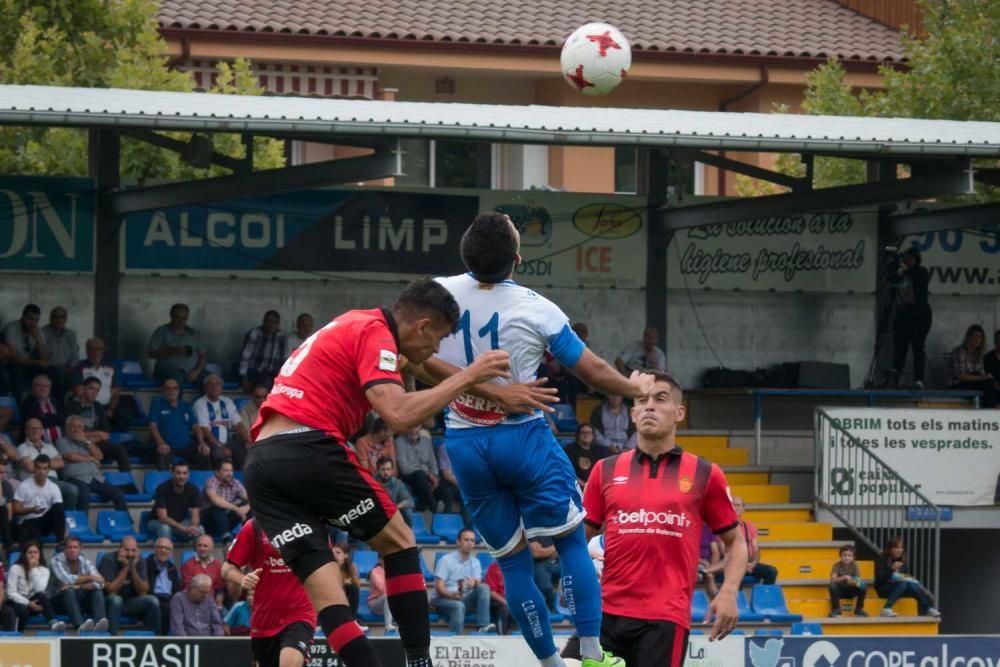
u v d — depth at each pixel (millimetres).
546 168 63344
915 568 46375
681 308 50875
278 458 13992
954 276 52969
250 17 58719
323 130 35844
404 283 48688
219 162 40656
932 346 52906
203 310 47312
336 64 59812
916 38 66500
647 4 65500
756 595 42562
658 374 19344
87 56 53781
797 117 42719
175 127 35219
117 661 28344
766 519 46375
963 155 39500
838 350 51844
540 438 15641
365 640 13859
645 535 18953
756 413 48531
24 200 45219
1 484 38562
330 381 14094
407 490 42375
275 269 47625
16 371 43188
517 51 60812
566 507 15680
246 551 24594
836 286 51812
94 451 41250
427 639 14375
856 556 47906
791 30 65625
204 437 43125
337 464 14023
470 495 15844
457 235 48844
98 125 34906
